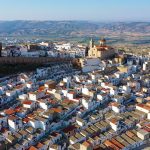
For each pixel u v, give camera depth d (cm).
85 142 12312
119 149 12300
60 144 12769
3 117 14275
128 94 18350
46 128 13962
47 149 12531
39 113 15225
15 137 12888
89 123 14638
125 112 16025
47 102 16325
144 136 13325
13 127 13838
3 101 17388
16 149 12175
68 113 15662
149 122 14988
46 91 18588
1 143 12362
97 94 17825
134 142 13000
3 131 13475
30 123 14150
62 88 18750
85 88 18525
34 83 19938
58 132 13688
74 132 13838
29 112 15650
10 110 15338
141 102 17525
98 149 12125
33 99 17262
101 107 16750
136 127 14625
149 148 12900
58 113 15212
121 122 14750
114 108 16225
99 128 14038
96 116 15250
